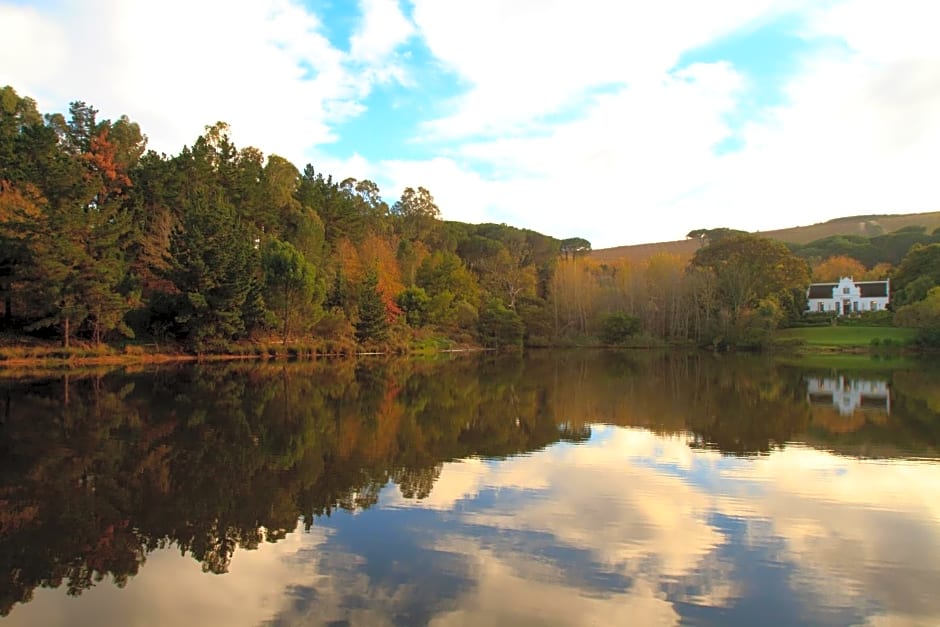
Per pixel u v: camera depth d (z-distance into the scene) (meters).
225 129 74.25
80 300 38.84
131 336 43.47
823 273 122.19
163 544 9.38
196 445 16.25
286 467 14.03
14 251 36.88
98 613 7.19
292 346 52.91
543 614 7.18
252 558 8.79
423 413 22.53
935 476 13.62
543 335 87.50
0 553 9.00
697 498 11.85
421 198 115.94
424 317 74.88
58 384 28.80
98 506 11.15
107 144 56.50
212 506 11.17
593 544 9.39
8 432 17.59
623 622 7.03
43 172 41.66
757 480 13.23
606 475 13.58
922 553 9.19
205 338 46.78
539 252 128.62
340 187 106.56
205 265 45.03
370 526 10.14
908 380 36.53
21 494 11.83
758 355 68.00
